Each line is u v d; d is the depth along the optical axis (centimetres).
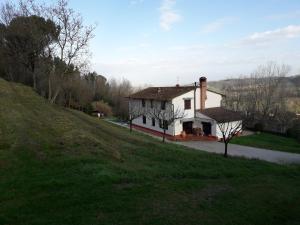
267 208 1055
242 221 919
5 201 901
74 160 1273
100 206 898
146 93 4631
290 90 6138
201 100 4091
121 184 1108
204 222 870
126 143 1980
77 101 5425
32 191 970
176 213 905
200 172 1485
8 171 1120
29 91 2698
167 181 1223
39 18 3488
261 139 4044
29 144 1395
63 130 1708
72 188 1012
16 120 1709
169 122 3647
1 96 2180
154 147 2041
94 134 1927
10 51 3712
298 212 1074
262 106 5434
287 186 1408
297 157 2894
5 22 3841
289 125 4781
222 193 1151
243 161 2083
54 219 807
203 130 3988
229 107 5634
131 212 880
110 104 6619
